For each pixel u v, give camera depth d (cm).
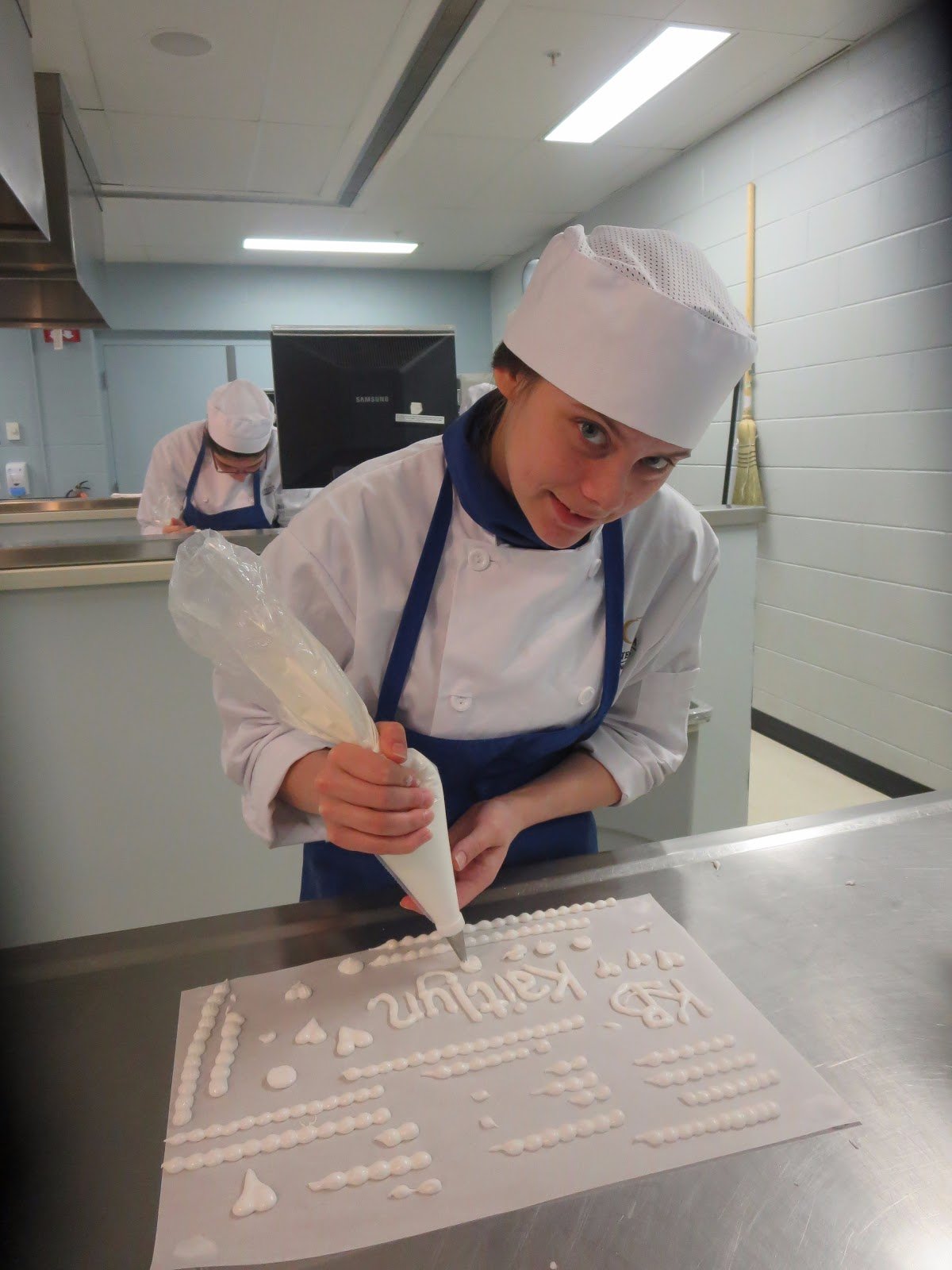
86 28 261
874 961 72
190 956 74
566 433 64
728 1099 58
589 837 98
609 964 72
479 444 80
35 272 287
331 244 529
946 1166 53
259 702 74
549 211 475
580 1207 50
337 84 305
